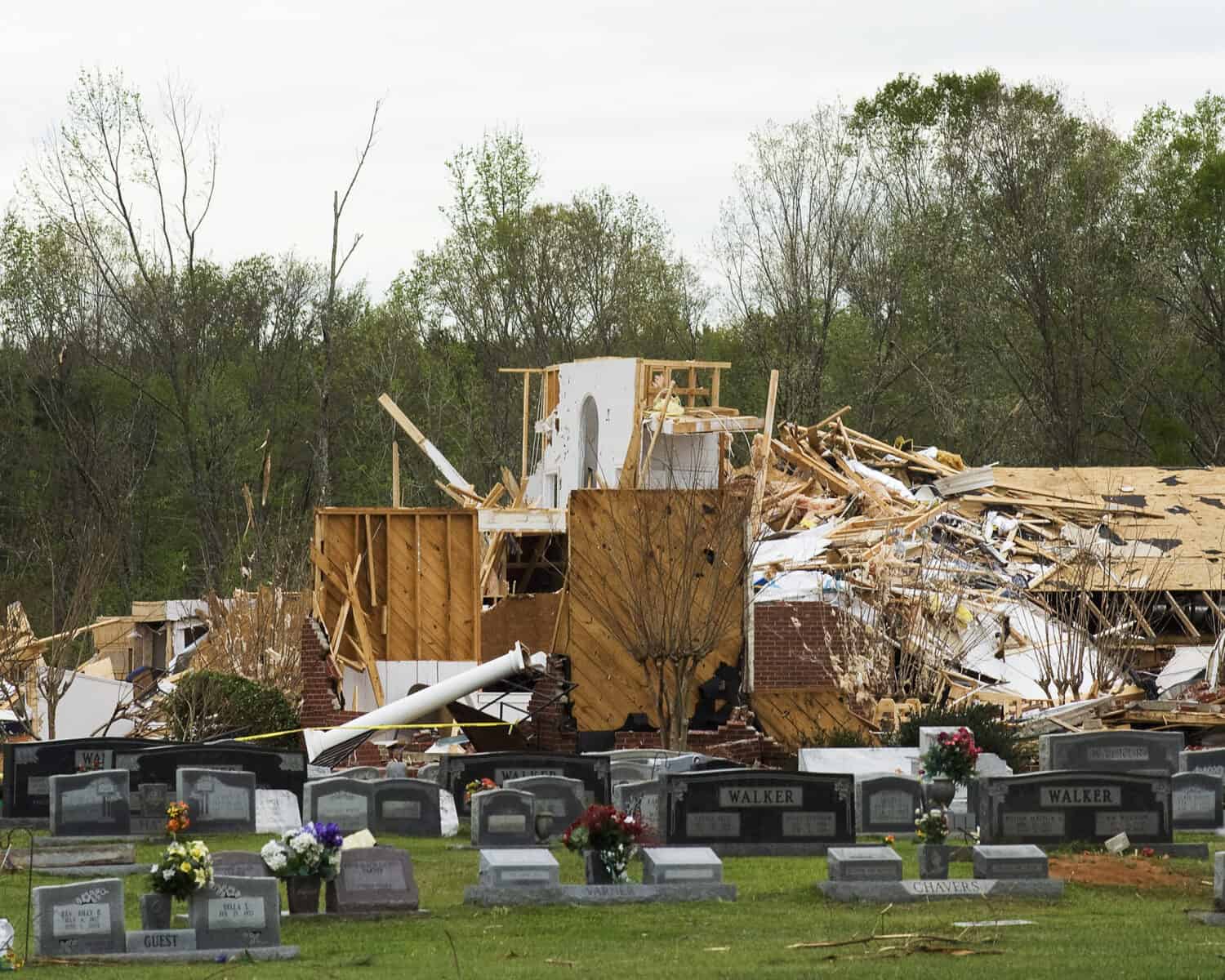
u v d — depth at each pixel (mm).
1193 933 49062
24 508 176000
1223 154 197500
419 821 68562
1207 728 94812
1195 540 130875
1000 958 45406
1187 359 195000
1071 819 62156
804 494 137625
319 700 100688
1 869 60094
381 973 44125
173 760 70625
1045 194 192875
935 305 197750
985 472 138000
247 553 157875
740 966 44656
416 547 104438
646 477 125438
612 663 98750
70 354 194250
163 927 47312
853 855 55750
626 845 55656
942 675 105750
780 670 102500
